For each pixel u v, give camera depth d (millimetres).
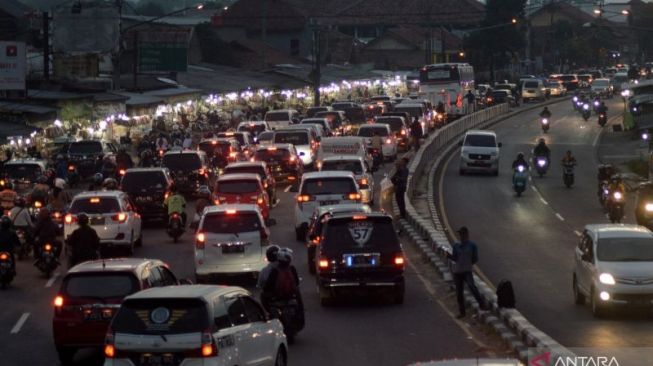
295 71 179250
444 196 79438
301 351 31516
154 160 90750
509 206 73750
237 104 143000
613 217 64500
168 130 116438
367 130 103375
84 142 88812
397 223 61500
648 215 59688
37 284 45469
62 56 116938
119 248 52375
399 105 126375
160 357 22625
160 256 52344
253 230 43375
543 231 61656
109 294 29953
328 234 38562
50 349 32812
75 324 29797
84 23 107750
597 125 148250
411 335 33812
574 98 174375
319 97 156875
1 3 137375
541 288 43312
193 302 23047
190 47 170000
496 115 163375
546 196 79750
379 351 31391
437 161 104688
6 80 92125
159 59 129000
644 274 36156
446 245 48969
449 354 30688
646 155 102562
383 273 38281
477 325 35312
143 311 23078
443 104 139625
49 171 70688
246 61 180000
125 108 107938
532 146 121438
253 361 24547
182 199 58406
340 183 56281
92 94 103875
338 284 38125
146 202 62719
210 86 139500
